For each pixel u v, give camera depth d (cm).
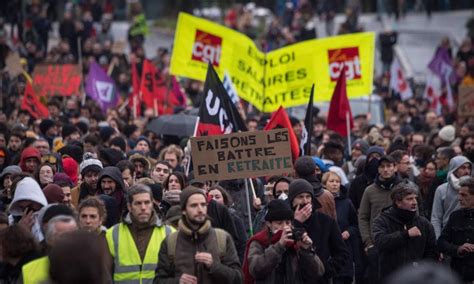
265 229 1881
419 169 3045
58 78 4488
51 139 3441
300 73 3734
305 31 7175
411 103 4834
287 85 3731
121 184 2161
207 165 2036
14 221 1981
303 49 3741
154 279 1747
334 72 3753
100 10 8269
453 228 2227
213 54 3775
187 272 1723
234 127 2414
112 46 6278
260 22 8969
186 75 3784
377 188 2433
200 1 9906
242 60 3744
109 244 1794
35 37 6944
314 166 2252
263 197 2492
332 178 2439
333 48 3753
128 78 5616
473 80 5488
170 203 2127
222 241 1750
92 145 3008
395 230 2159
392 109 4881
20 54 6356
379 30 9062
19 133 3136
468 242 2211
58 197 1998
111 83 4544
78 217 1794
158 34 9275
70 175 2580
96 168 2253
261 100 3728
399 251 2152
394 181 2422
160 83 4350
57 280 1095
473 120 3794
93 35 6875
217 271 1705
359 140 3080
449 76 5428
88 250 1098
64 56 6184
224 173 2038
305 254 1853
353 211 2450
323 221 1995
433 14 10250
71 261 1091
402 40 8706
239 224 2038
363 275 2456
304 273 1875
